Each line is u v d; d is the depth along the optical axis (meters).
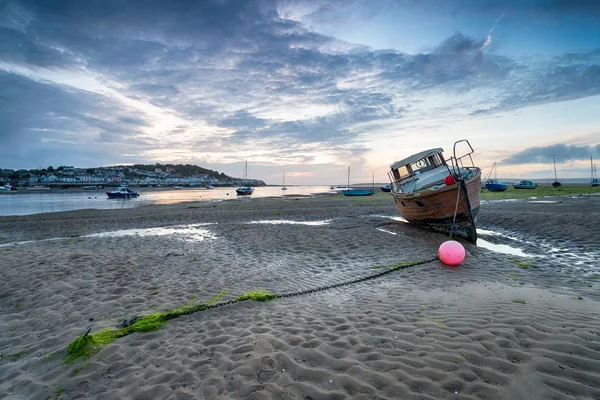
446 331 4.24
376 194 56.06
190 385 3.48
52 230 17.11
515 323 4.30
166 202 43.50
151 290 7.07
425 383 3.19
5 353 4.60
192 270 8.71
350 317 5.06
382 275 7.89
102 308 6.07
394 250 10.80
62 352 4.42
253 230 15.55
